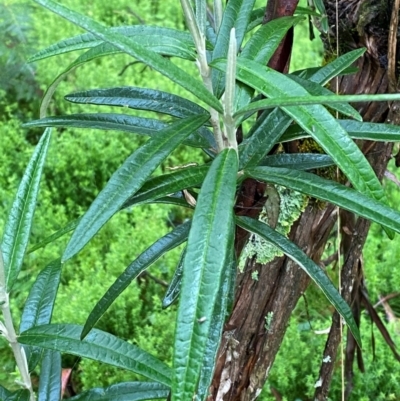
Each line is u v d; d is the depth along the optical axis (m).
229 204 0.26
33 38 1.57
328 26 0.44
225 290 0.30
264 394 0.88
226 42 0.34
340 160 0.27
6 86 1.49
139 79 1.47
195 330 0.24
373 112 0.43
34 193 0.37
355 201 0.28
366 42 0.41
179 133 0.30
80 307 0.96
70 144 1.29
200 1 0.33
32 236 1.12
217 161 0.29
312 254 0.45
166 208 1.20
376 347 0.91
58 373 0.40
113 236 1.17
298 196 0.42
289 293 0.44
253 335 0.44
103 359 0.33
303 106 0.27
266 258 0.42
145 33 0.34
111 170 1.33
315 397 0.55
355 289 0.54
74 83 1.47
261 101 0.27
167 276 1.11
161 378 0.32
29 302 0.40
